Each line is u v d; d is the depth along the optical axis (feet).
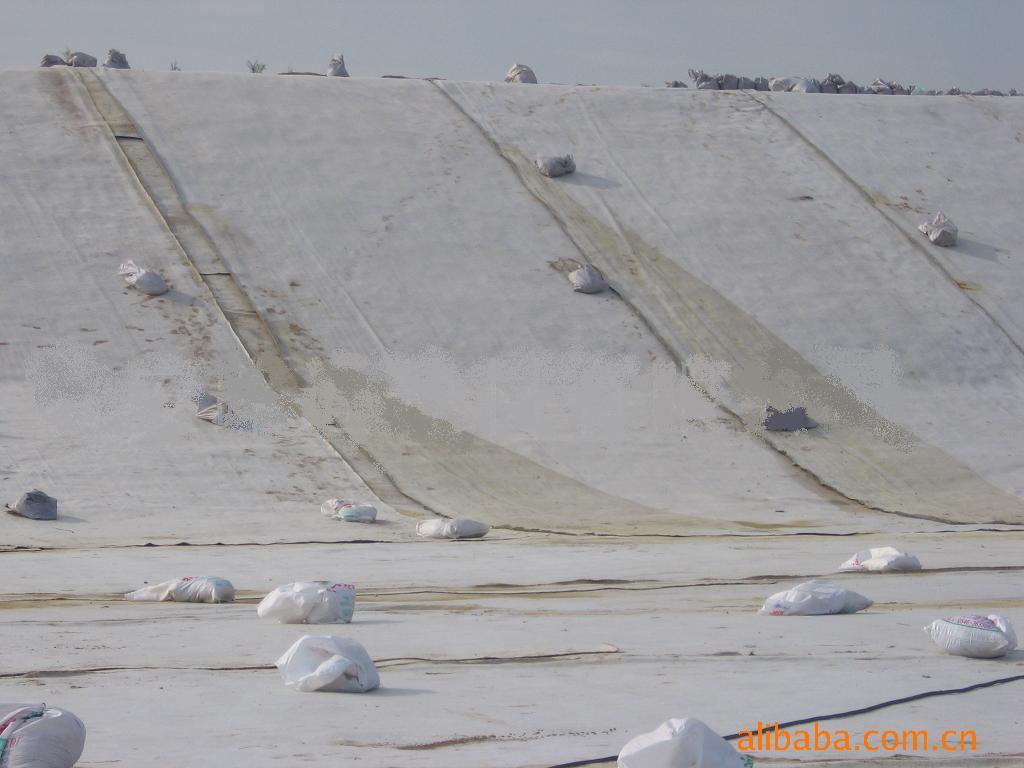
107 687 70.59
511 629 96.63
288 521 187.21
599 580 135.64
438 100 361.92
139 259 271.90
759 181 343.26
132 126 320.09
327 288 274.36
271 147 321.32
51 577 130.11
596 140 353.31
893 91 442.09
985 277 316.81
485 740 58.95
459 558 155.74
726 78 420.36
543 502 209.87
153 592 112.88
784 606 107.14
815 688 73.05
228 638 89.20
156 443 216.33
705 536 185.37
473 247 297.12
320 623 97.45
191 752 55.47
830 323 289.12
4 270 260.42
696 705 67.82
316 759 54.70
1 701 65.67
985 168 366.84
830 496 223.92
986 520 211.00
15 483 193.36
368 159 323.57
